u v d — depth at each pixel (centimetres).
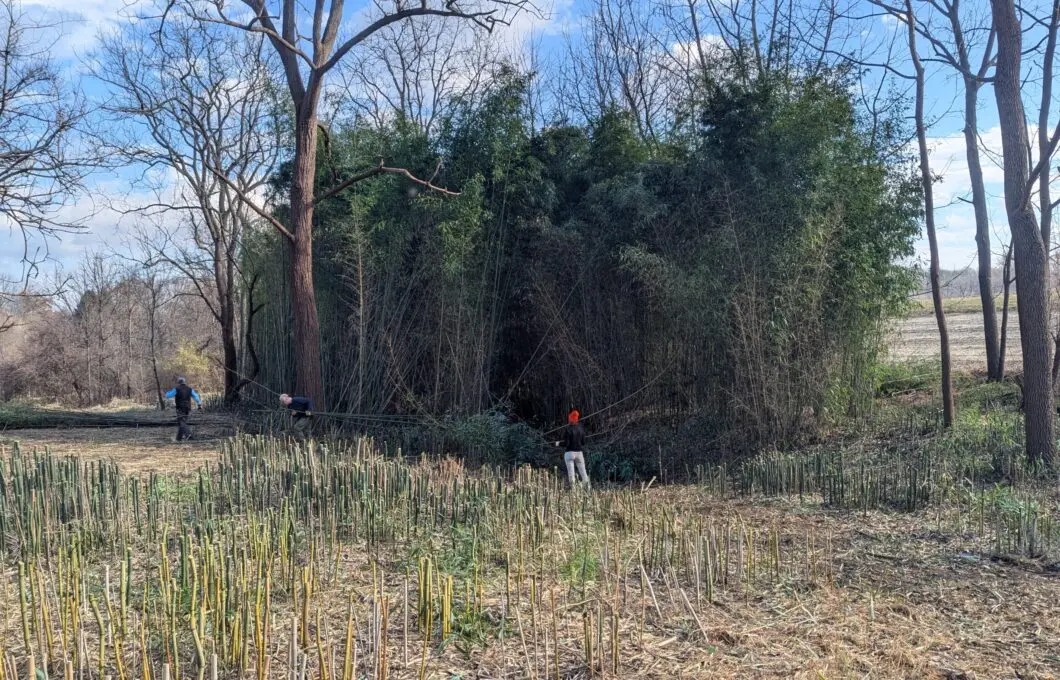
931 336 2230
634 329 1561
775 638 508
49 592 563
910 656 480
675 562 652
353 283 1634
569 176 1684
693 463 1312
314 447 1059
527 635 504
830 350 1319
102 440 1464
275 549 641
